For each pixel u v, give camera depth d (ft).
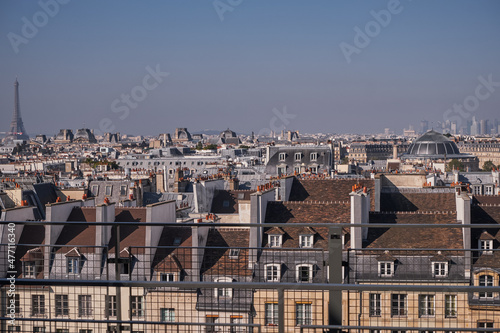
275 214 207.41
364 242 186.50
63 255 184.75
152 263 183.62
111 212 199.62
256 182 444.96
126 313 164.04
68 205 200.13
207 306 158.61
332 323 51.39
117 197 394.93
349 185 258.16
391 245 184.55
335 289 47.01
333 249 52.13
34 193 343.26
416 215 201.05
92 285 49.14
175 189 443.32
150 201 390.63
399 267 167.43
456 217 198.39
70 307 157.89
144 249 186.80
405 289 46.19
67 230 194.90
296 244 189.16
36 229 198.70
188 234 193.16
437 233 186.39
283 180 254.47
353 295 151.12
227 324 55.36
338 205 208.13
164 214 205.26
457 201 202.39
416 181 295.48
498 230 187.11
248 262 176.96
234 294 160.45
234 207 334.44
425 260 168.14
